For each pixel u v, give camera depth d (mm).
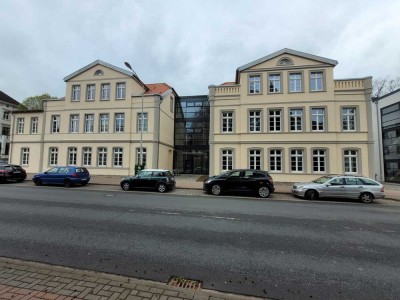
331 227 7102
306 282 3779
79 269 3998
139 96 24906
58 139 26125
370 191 12750
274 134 20484
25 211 8352
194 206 9945
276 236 6086
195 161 30656
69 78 26281
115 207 9312
